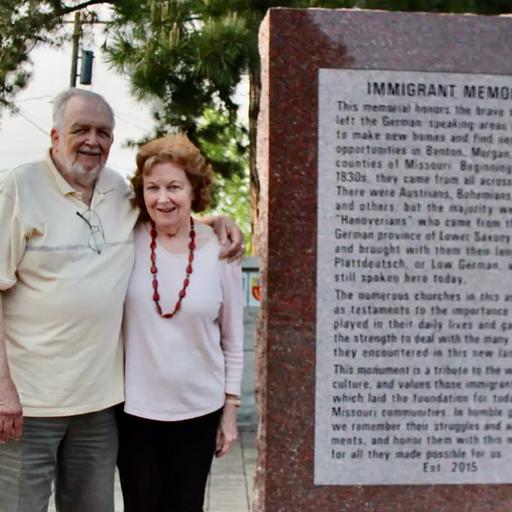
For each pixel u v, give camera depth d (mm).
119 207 3145
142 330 3053
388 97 2969
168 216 3055
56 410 2936
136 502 3105
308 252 2961
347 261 2971
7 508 2979
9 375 2891
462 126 2990
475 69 2994
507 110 3004
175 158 3072
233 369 3225
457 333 2998
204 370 3104
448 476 3006
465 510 3012
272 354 2963
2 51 8352
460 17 2992
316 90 2955
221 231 3219
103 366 2992
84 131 3014
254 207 7559
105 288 2971
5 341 2920
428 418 2998
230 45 6309
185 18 7023
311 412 2973
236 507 4949
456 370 3000
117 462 3156
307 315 2965
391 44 2973
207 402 3100
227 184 8508
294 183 2955
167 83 7223
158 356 3027
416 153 2977
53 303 2924
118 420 3121
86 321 2945
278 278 2957
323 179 2959
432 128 2980
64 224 2988
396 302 2980
